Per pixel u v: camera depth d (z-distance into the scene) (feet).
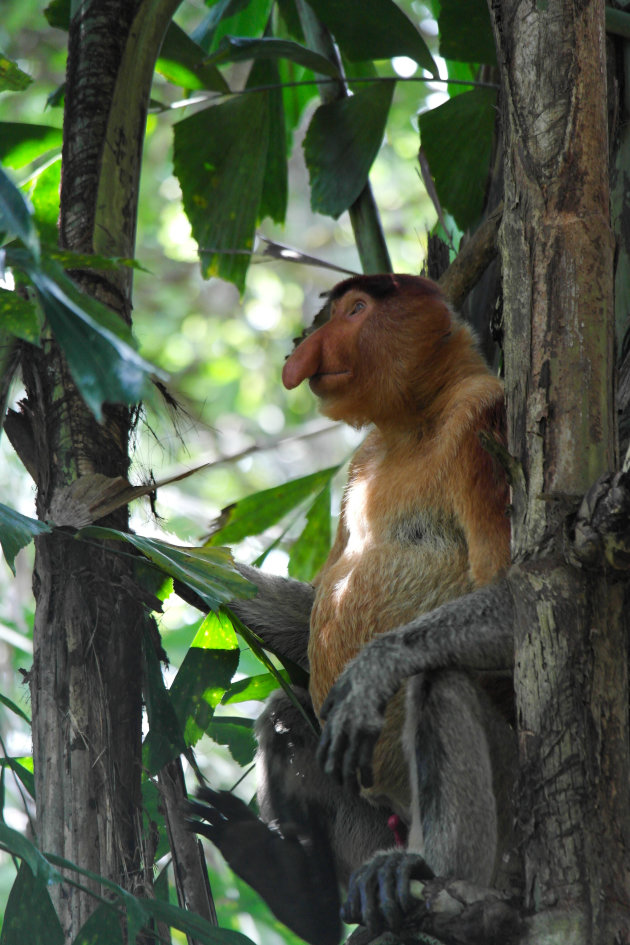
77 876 17.87
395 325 22.61
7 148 27.68
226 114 28.60
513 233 16.67
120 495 19.65
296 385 22.89
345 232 82.94
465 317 26.84
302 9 30.83
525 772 14.79
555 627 14.98
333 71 27.84
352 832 23.76
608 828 14.37
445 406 22.30
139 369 12.08
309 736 23.95
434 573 21.29
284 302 80.69
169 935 19.16
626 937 13.91
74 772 18.25
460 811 17.70
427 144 27.78
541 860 14.39
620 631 15.14
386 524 22.03
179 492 65.00
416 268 75.36
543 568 15.19
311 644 22.66
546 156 16.57
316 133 28.81
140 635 19.62
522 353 16.19
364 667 18.47
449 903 15.85
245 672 33.55
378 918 16.70
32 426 20.42
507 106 17.25
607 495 14.37
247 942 17.16
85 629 18.99
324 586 22.65
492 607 18.65
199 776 21.71
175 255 75.31
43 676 18.90
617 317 22.82
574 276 16.07
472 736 18.11
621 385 21.40
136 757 18.99
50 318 12.06
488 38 27.55
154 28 22.52
